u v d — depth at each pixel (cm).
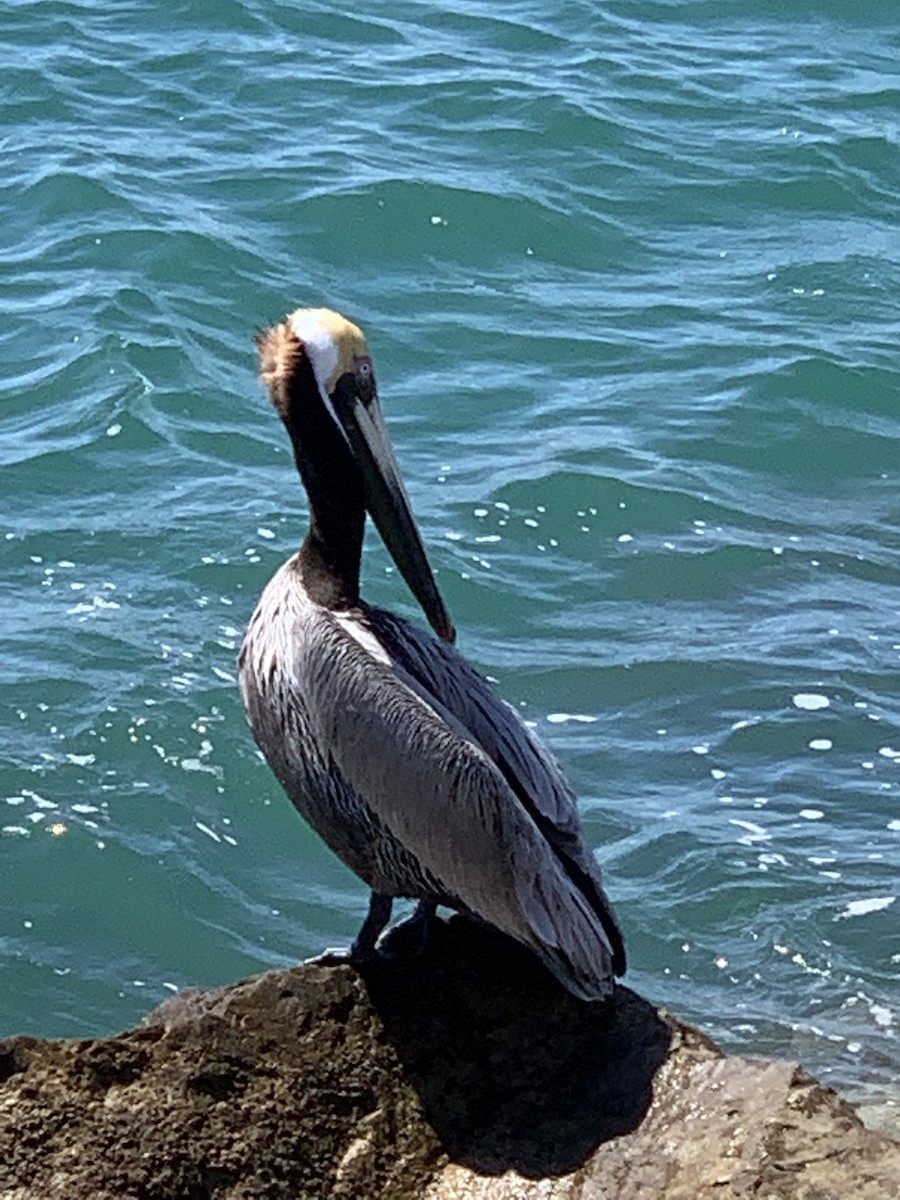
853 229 2188
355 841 798
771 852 1315
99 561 1584
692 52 2527
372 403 810
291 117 2298
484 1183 737
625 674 1485
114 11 2511
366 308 1975
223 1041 759
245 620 1525
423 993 788
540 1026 781
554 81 2406
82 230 2055
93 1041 751
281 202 2117
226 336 1919
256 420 1800
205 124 2275
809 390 1877
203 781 1370
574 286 2048
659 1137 741
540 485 1700
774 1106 740
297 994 779
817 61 2523
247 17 2508
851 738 1426
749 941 1246
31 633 1491
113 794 1353
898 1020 1188
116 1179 718
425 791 762
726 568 1620
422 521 1645
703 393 1870
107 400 1794
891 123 2381
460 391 1855
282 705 798
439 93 2358
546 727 1431
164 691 1438
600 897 783
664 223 2167
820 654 1513
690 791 1373
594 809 1350
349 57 2438
